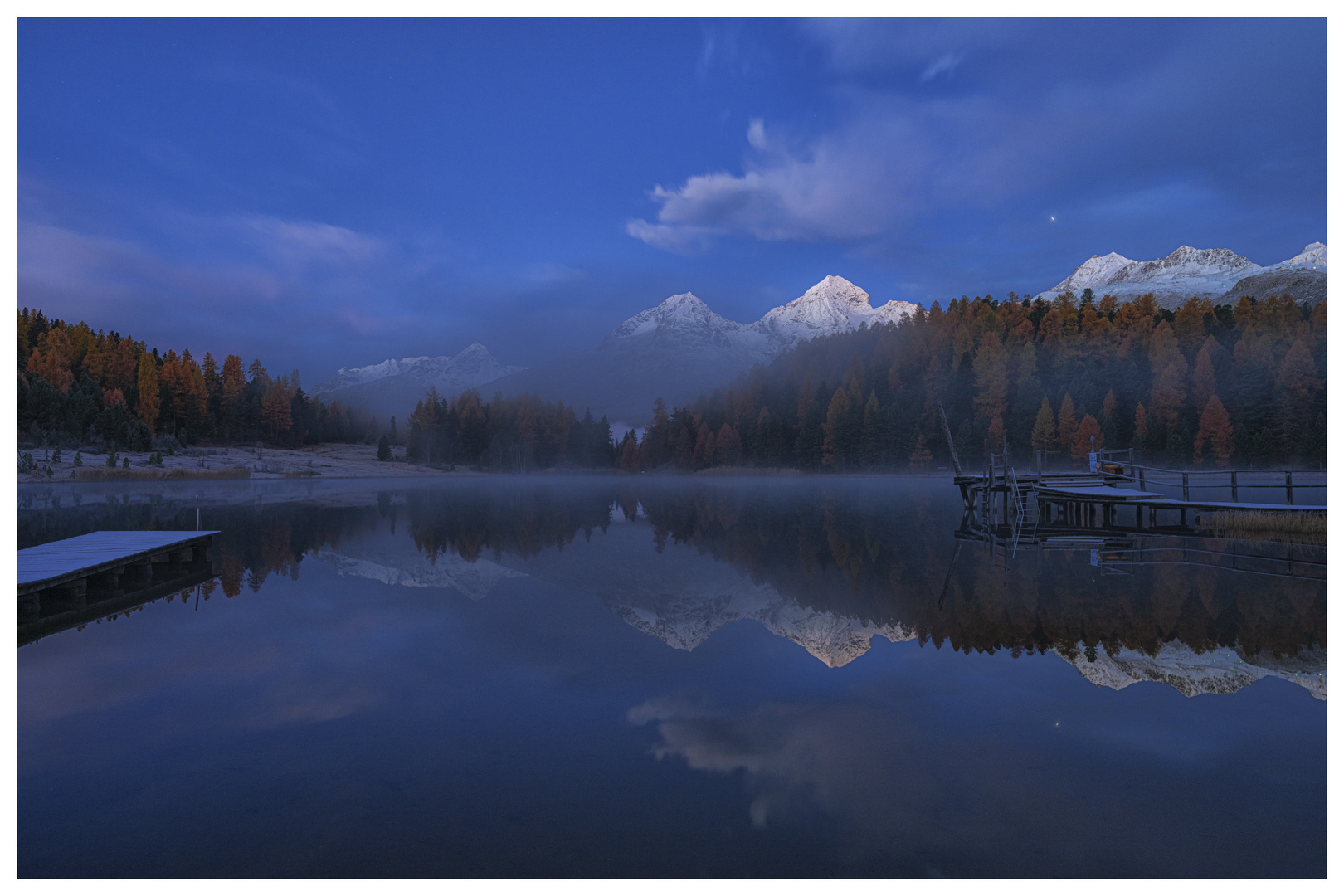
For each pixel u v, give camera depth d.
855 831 4.73
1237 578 14.05
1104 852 4.46
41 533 24.25
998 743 6.16
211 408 133.62
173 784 5.49
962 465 97.69
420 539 22.59
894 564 16.52
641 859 4.43
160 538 17.34
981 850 4.51
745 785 5.43
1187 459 85.31
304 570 16.34
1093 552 18.25
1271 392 86.75
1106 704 7.12
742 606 12.11
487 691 7.77
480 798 5.25
